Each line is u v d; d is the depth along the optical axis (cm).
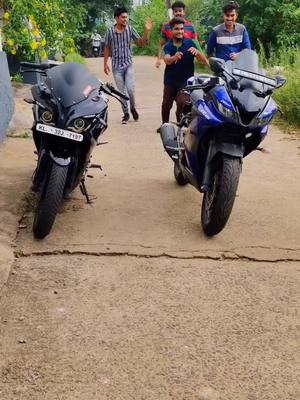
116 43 945
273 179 661
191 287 414
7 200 544
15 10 984
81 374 318
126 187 619
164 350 340
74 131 454
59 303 390
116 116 1032
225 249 473
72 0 1734
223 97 452
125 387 308
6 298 395
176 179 619
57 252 461
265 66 1309
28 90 1005
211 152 475
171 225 518
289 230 514
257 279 429
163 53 809
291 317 379
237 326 367
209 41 771
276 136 872
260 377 318
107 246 472
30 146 751
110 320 370
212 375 319
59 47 1183
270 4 1605
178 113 754
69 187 486
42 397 300
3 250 453
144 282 420
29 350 338
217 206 462
